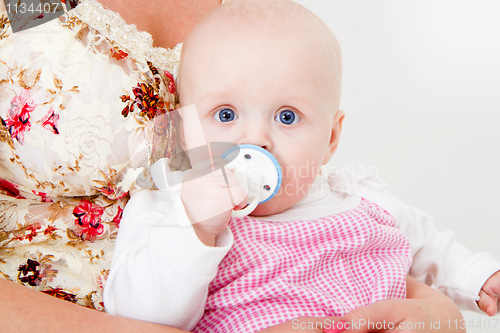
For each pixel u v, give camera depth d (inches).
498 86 72.4
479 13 73.7
